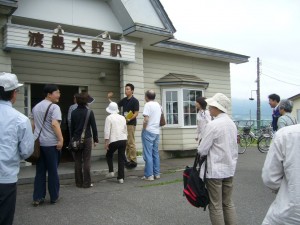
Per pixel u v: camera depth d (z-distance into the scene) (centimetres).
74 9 811
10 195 284
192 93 1138
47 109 488
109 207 500
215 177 339
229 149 346
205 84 1160
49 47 713
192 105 1134
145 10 876
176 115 1104
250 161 1015
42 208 491
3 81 290
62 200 534
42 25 802
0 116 284
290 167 213
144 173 709
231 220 356
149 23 878
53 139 495
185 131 1095
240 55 1297
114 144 660
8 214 284
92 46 779
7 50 690
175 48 1080
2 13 679
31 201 527
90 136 616
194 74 1223
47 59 891
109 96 876
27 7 740
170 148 1099
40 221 436
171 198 554
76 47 752
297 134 214
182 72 1184
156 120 693
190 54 1171
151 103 693
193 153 1175
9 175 282
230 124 353
